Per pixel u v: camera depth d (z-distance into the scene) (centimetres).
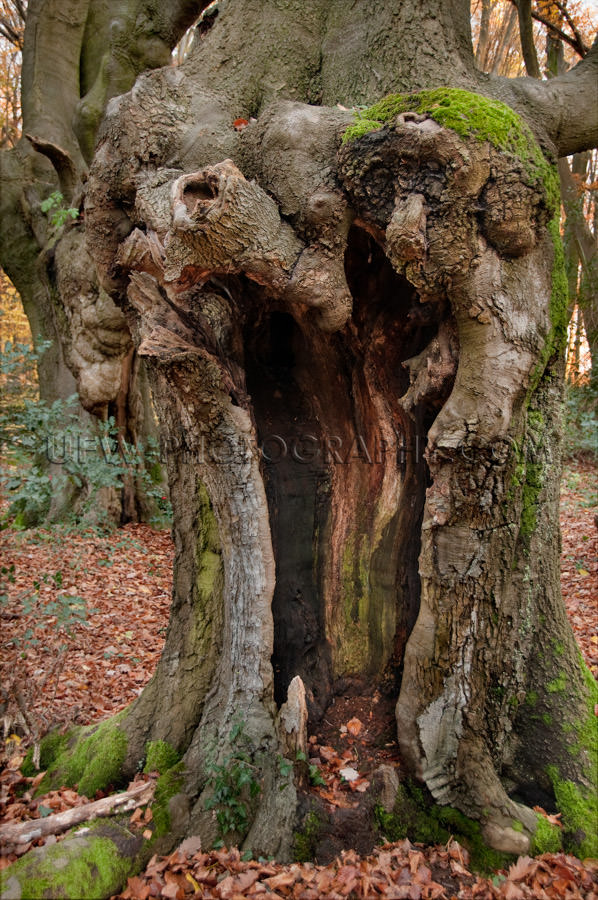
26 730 336
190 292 266
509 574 251
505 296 226
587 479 913
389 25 275
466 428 228
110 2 911
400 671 297
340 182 233
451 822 252
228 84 292
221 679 279
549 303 242
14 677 361
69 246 759
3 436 505
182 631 301
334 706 297
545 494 270
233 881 222
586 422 801
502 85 281
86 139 764
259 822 242
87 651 467
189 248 217
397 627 296
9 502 891
